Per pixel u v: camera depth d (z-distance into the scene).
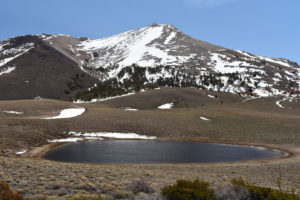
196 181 8.81
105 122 63.78
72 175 15.05
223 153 41.53
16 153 34.19
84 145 44.84
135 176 16.70
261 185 16.20
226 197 9.16
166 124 68.00
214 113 93.44
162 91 165.50
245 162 33.53
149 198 8.29
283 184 17.33
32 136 45.03
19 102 80.00
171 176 18.03
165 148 44.75
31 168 16.81
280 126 73.06
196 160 34.78
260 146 51.28
